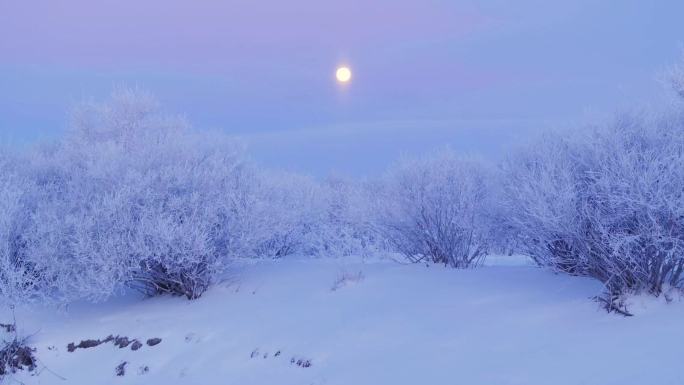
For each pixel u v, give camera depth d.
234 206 8.21
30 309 7.52
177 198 7.70
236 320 6.95
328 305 6.93
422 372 4.71
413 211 8.25
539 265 7.51
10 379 6.46
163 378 6.04
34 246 7.43
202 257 7.86
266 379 5.50
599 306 5.30
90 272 6.97
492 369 4.44
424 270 7.91
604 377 3.89
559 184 5.54
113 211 7.30
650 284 5.20
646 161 5.08
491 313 5.77
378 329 5.88
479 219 7.96
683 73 5.76
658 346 4.15
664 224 4.99
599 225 5.09
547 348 4.62
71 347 6.95
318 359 5.57
